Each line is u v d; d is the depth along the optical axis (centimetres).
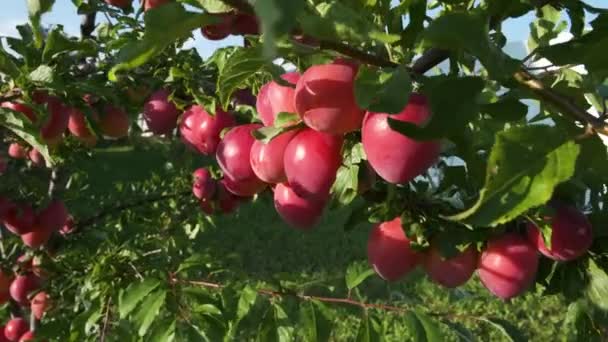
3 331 104
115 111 76
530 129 30
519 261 51
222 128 62
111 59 73
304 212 49
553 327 183
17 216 81
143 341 71
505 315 188
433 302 190
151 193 111
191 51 74
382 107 33
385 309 65
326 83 36
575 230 50
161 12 32
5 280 93
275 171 42
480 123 46
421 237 51
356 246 263
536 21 58
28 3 49
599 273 54
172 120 71
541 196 30
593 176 54
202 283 71
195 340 63
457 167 52
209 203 85
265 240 262
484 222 30
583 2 45
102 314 76
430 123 33
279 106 41
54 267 90
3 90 64
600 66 37
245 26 42
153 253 84
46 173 100
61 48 61
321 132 39
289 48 34
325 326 64
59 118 66
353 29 33
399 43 37
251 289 66
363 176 46
